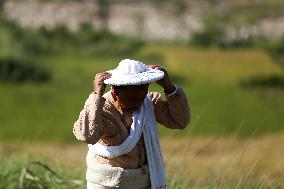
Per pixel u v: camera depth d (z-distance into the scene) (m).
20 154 18.91
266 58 128.00
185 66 116.62
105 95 9.66
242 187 14.04
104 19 175.50
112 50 129.50
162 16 179.00
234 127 61.69
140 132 9.49
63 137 56.12
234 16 167.75
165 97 9.90
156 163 9.68
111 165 9.52
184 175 15.90
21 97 79.00
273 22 173.88
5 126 62.78
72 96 82.25
